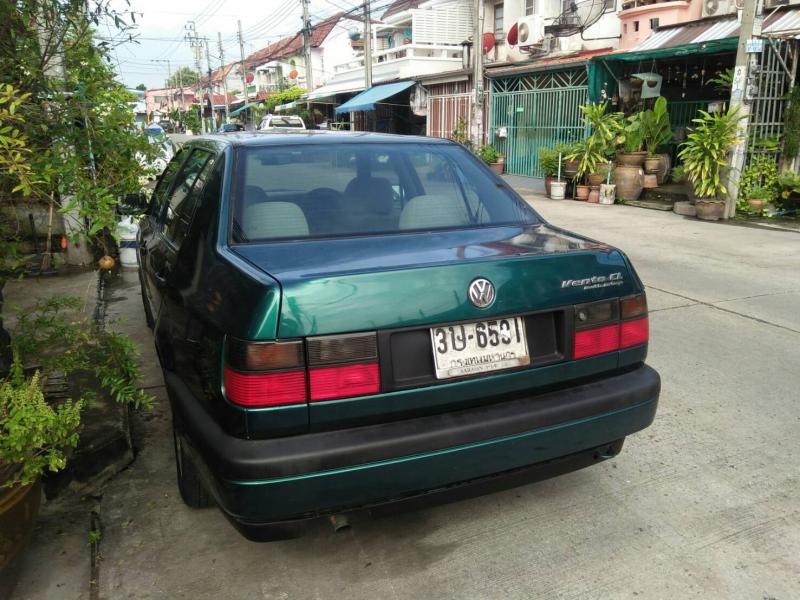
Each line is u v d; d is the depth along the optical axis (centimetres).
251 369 201
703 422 371
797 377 434
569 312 242
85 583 241
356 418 212
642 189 1299
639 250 840
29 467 214
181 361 259
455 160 331
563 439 239
